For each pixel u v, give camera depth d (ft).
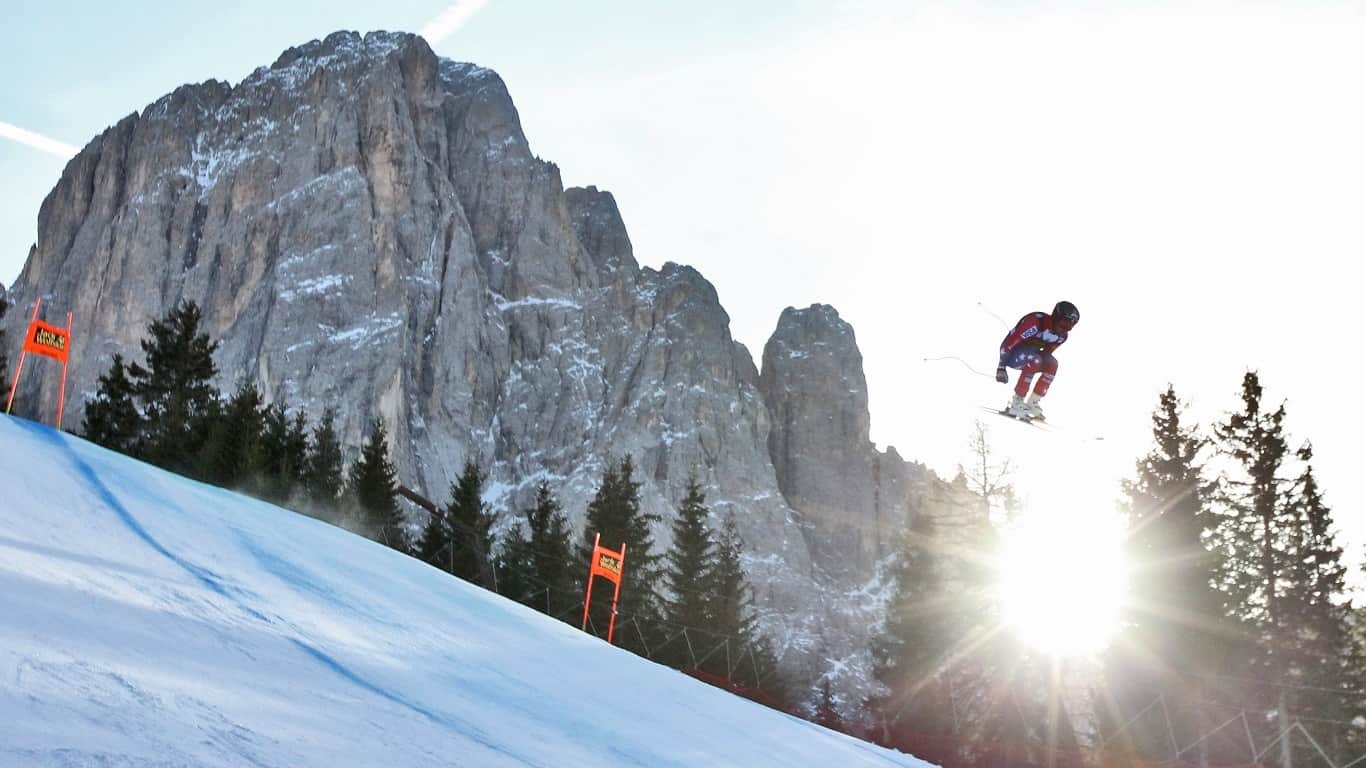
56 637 21.22
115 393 197.36
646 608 178.09
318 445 207.00
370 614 38.29
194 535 40.52
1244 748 124.67
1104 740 131.34
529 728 29.63
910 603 168.04
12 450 44.01
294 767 18.39
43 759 14.98
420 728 24.67
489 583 174.91
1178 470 146.61
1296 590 140.15
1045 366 51.65
